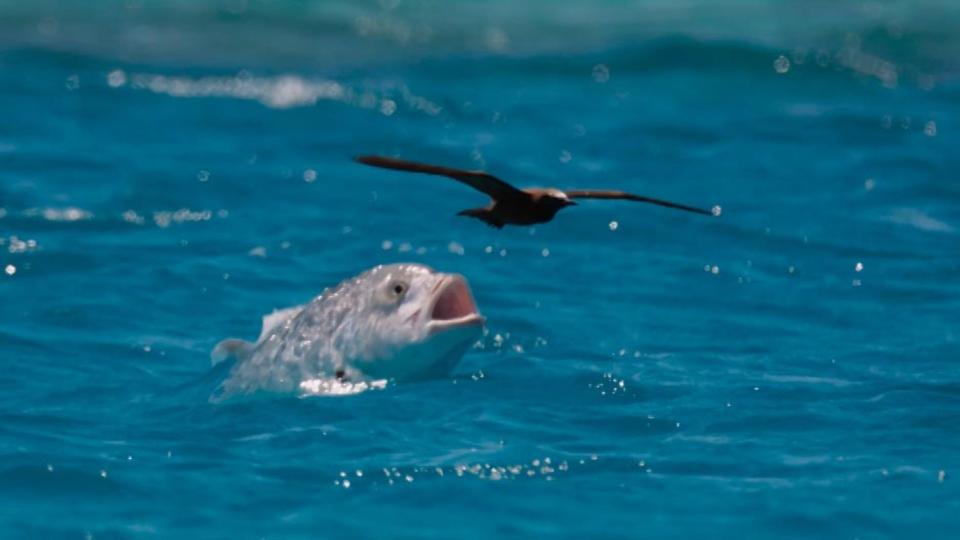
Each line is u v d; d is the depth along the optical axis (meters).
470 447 32.19
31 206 58.53
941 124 80.44
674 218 59.47
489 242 55.91
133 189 62.38
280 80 91.38
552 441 32.72
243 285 49.81
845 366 40.12
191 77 91.31
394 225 58.25
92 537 26.95
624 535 27.12
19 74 88.94
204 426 33.97
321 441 32.59
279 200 61.97
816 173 68.44
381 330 36.41
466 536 27.02
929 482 30.09
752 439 33.09
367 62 98.81
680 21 113.88
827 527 27.59
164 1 116.00
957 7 120.19
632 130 78.44
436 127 79.19
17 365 40.00
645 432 33.66
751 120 81.25
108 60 94.81
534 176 67.62
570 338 43.19
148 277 49.94
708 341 43.19
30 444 32.31
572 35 108.75
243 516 28.06
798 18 114.88
